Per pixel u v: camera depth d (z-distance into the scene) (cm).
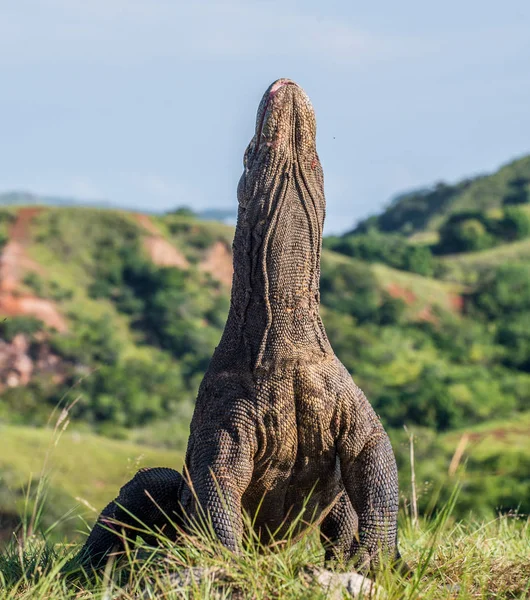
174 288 19838
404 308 19450
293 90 1170
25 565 1296
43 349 16400
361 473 1180
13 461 7562
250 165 1199
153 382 15788
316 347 1188
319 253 1202
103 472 8275
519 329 18588
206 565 1059
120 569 1145
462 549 1233
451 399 12256
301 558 1098
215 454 1158
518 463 7581
